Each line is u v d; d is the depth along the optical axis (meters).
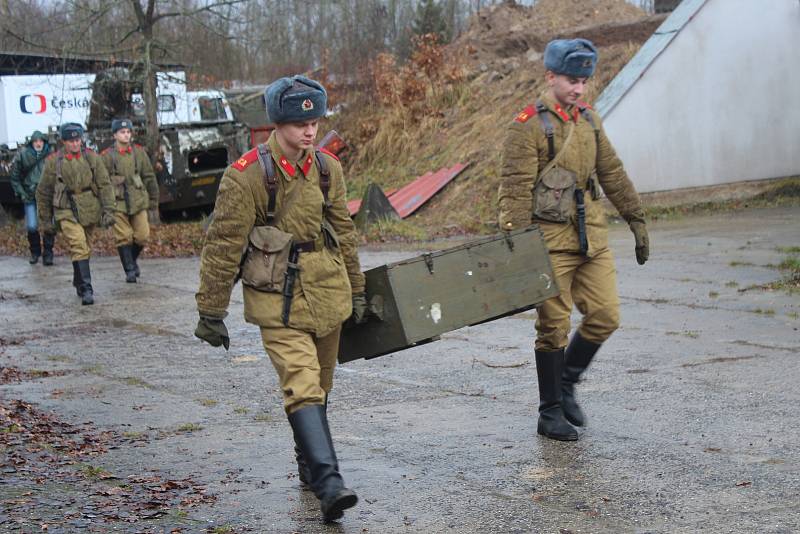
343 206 4.76
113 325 10.25
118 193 12.83
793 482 4.85
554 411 5.79
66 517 4.57
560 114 5.61
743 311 9.40
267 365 8.22
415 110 23.80
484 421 6.23
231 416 6.60
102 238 17.98
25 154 15.61
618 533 4.29
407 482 5.09
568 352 5.94
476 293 5.08
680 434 5.73
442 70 24.31
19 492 4.96
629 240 14.97
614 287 5.80
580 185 5.66
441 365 7.93
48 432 6.20
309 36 29.89
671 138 18.45
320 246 4.70
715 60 18.70
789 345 7.95
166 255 16.28
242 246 4.63
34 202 15.59
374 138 23.78
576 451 5.50
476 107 23.02
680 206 18.28
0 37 23.36
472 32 26.73
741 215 16.97
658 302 10.06
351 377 7.62
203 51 23.42
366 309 4.90
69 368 8.30
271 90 4.54
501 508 4.65
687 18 18.44
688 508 4.55
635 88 18.12
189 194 19.92
